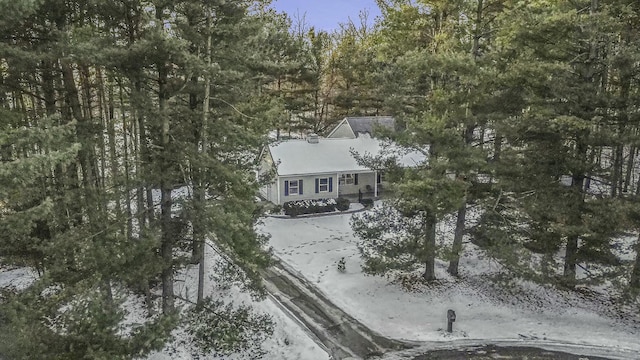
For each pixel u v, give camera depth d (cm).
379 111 4769
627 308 1712
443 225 2492
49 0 1069
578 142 1650
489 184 1820
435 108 1596
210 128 1231
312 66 4172
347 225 2683
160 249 1241
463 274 1984
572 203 1636
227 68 1303
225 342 1321
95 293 852
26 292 804
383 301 1756
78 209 1214
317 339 1490
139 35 1138
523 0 1570
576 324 1606
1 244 994
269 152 3027
